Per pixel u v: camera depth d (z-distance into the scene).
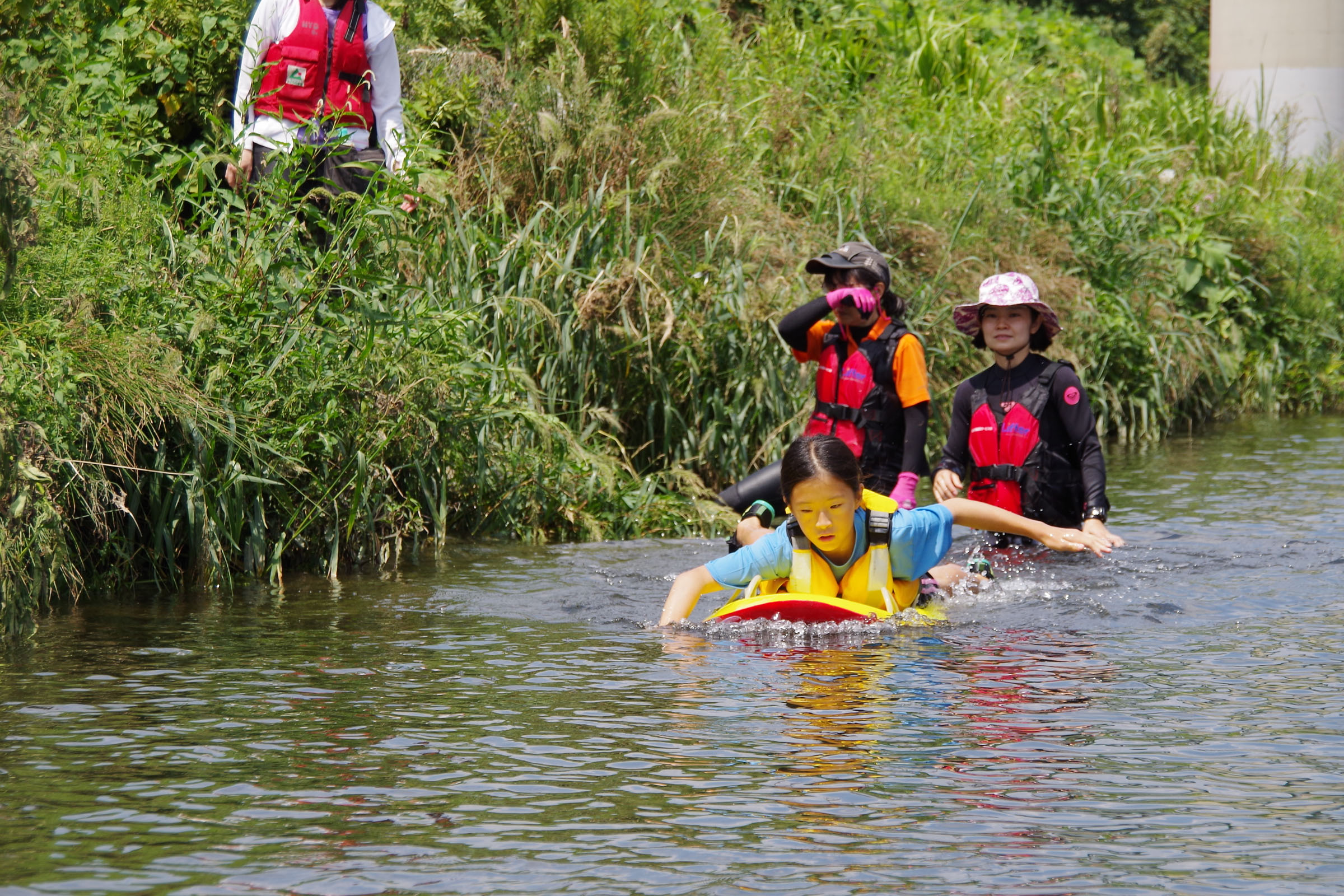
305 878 4.22
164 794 4.97
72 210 9.79
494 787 5.05
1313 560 9.88
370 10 12.29
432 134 15.16
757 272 14.77
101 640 7.59
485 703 6.21
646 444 13.55
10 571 7.77
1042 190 21.69
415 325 11.03
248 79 12.09
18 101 9.29
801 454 7.92
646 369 13.66
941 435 16.86
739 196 15.74
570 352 13.26
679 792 4.98
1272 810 4.81
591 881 4.21
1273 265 24.73
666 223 14.66
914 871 4.29
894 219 18.33
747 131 17.59
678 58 17.94
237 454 9.79
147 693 6.39
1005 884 4.20
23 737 5.66
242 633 7.78
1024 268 19.14
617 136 14.62
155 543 9.23
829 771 5.23
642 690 6.43
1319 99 31.55
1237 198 25.97
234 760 5.37
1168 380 20.42
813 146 18.72
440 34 16.92
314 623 8.09
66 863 4.33
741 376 13.96
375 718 5.96
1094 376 20.33
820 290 15.44
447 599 8.84
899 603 8.31
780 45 21.59
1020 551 10.23
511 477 11.87
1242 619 8.04
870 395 9.72
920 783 5.08
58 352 8.65
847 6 25.77
